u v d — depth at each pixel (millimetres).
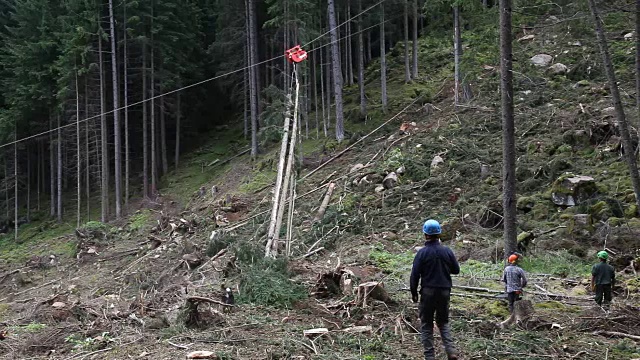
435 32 31812
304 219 18406
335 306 8953
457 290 10672
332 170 22453
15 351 7566
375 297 8953
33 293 20516
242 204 22375
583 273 11438
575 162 16359
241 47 33375
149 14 31281
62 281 21047
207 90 39250
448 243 14414
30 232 32000
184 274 16453
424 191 17734
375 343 6766
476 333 7496
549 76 22734
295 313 8766
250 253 12742
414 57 30562
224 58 34969
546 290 10336
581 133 17156
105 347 7336
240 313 8680
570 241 12844
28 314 11656
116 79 29844
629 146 9977
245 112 32500
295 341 6820
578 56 23328
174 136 37875
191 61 36188
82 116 32125
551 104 20406
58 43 32500
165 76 31891
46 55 32531
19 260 26891
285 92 25828
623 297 9750
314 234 16703
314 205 19297
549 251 12633
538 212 14570
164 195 29766
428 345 5594
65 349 7449
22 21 34562
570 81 21922
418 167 18938
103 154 29000
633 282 10297
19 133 35188
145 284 16578
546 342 6949
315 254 15234
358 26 28844
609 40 23688
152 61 31391
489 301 9797
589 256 12266
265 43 34094
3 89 35906
